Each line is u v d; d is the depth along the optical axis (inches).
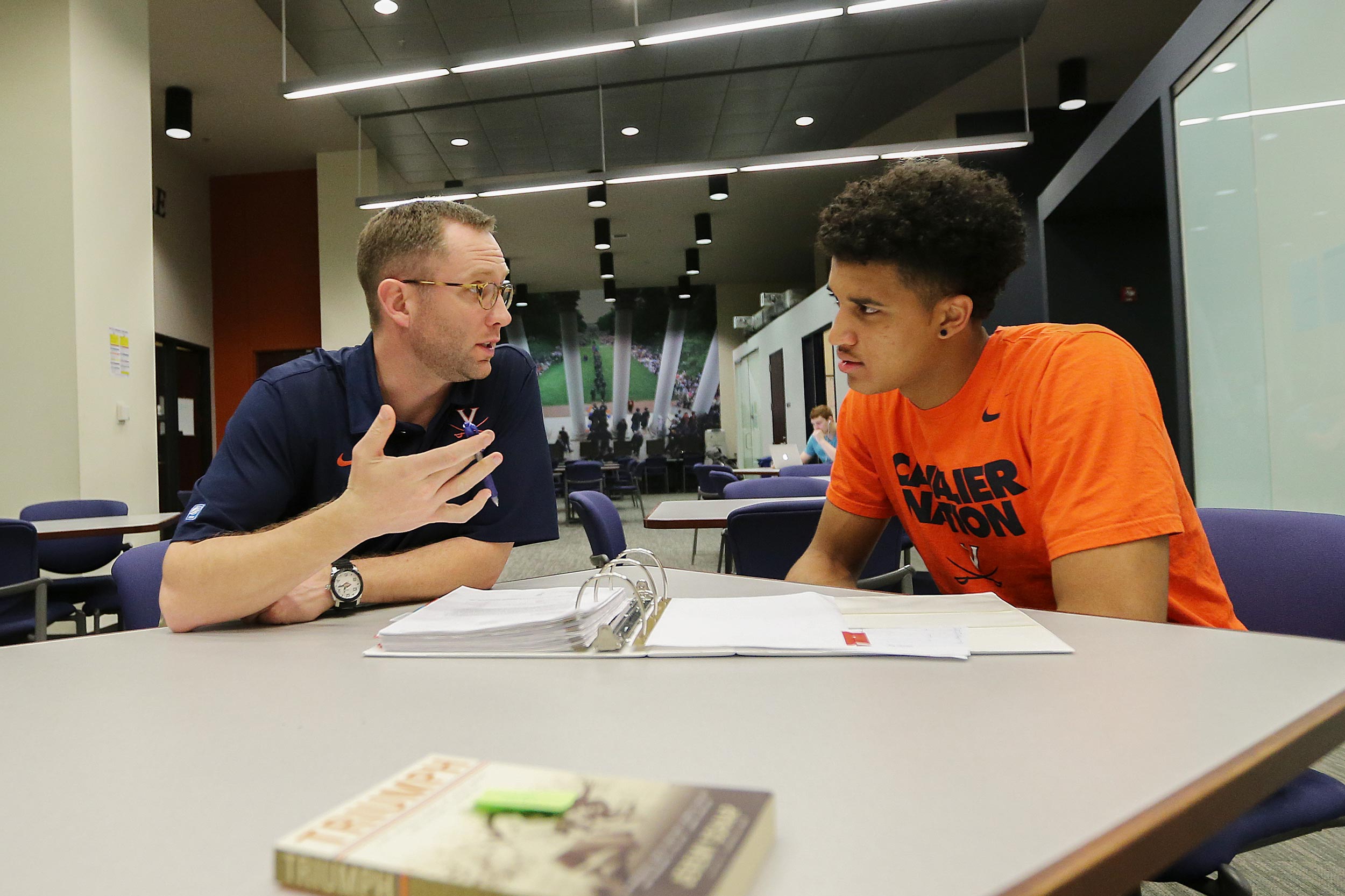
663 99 292.7
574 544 319.9
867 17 238.2
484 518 52.4
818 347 446.9
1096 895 13.2
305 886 12.7
